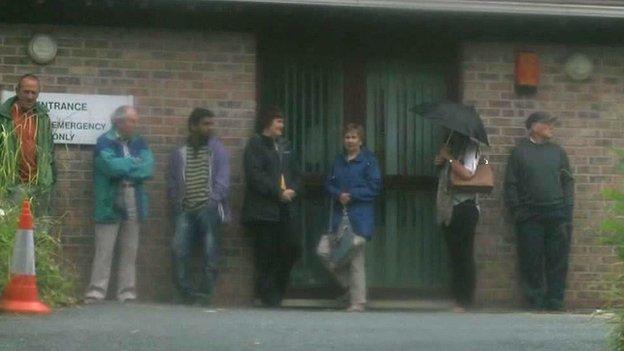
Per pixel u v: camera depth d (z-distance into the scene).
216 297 15.14
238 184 15.25
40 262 13.08
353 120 15.93
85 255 14.86
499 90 15.85
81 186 14.91
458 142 15.32
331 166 15.65
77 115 14.96
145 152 14.57
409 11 15.16
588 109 16.02
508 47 15.88
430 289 15.96
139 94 15.14
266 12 15.29
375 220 15.95
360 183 14.99
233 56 15.35
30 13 14.93
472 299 15.46
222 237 15.19
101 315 12.12
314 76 15.85
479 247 15.71
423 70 16.00
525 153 15.48
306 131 15.85
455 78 15.94
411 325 11.71
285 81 15.78
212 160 14.77
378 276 15.95
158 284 15.04
